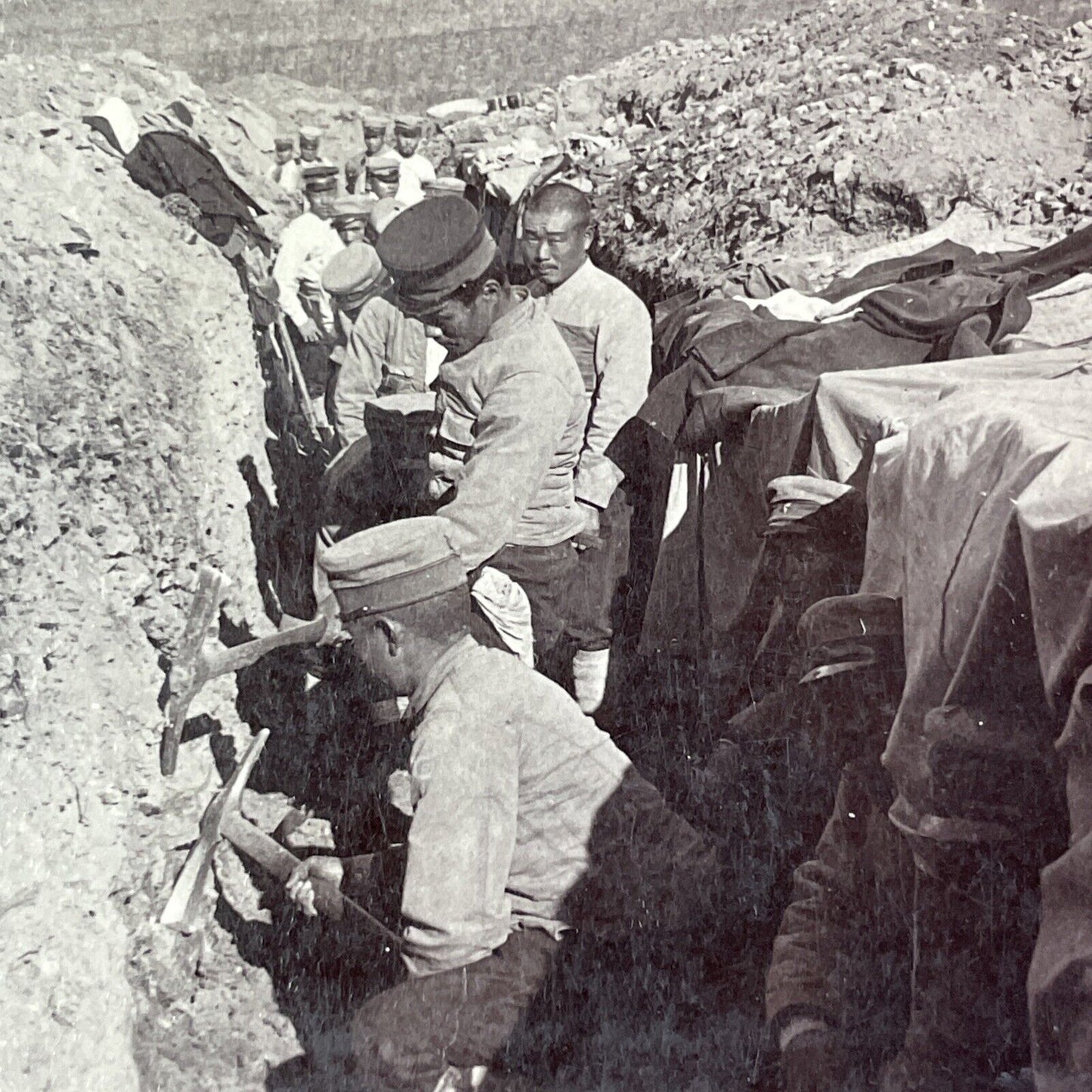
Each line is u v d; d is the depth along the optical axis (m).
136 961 2.49
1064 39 3.84
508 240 3.88
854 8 4.09
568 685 2.81
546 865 2.45
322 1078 2.42
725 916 2.39
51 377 2.55
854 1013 2.21
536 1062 2.41
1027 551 1.70
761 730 2.39
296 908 2.54
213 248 3.59
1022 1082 1.97
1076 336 2.66
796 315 3.18
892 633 2.13
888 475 2.14
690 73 4.34
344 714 2.66
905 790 1.99
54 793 2.42
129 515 2.66
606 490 2.89
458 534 2.79
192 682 2.66
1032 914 1.89
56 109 3.62
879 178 3.55
